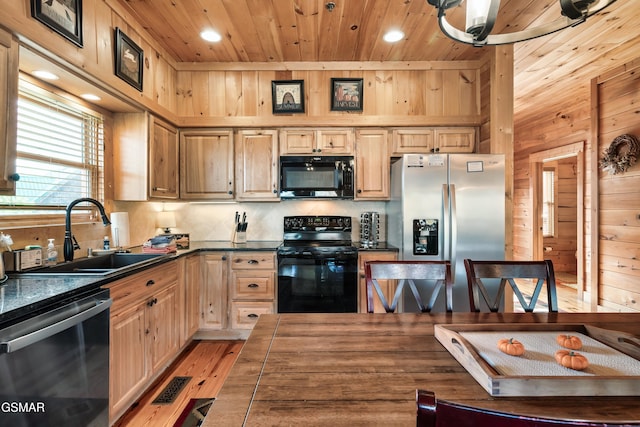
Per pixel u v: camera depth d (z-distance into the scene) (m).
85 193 2.32
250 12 2.33
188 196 3.15
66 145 2.14
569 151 4.47
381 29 2.57
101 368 1.52
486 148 2.99
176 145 3.09
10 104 1.40
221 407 0.73
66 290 1.33
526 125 5.49
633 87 3.25
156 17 2.38
